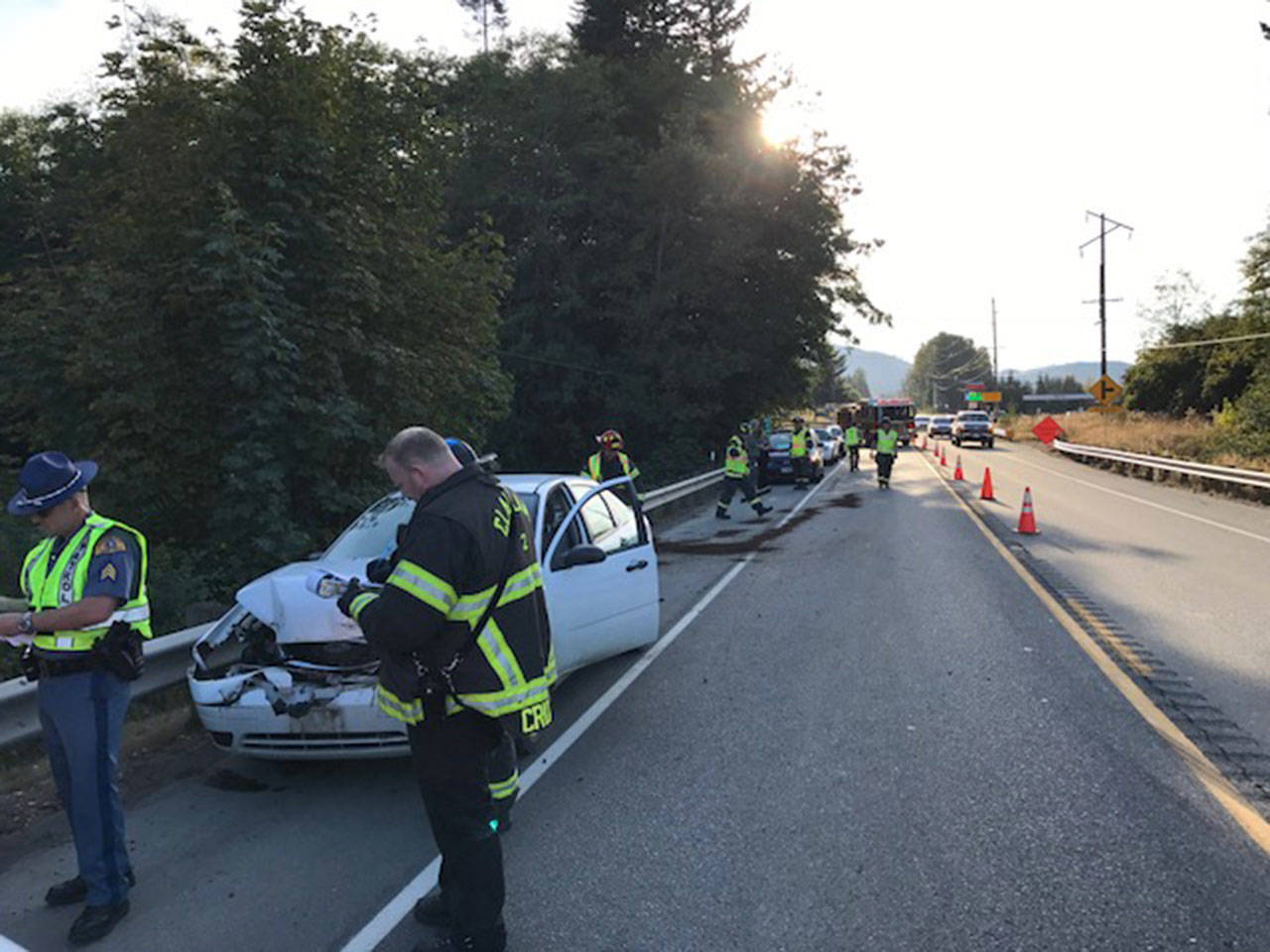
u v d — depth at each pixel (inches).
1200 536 565.0
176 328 368.8
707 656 290.8
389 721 176.2
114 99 391.5
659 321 1262.3
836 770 193.6
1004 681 254.7
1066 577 420.2
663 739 215.5
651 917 136.6
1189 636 305.3
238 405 348.2
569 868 152.6
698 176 1214.9
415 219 455.2
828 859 153.9
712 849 158.6
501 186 1200.2
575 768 198.4
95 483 365.7
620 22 1528.1
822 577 432.1
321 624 185.6
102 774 138.5
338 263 386.0
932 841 159.5
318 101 398.3
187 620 284.5
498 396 487.5
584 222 1280.8
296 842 165.0
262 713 178.4
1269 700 235.5
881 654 288.5
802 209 1244.5
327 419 358.3
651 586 277.9
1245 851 153.5
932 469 1264.8
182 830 171.0
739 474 701.3
